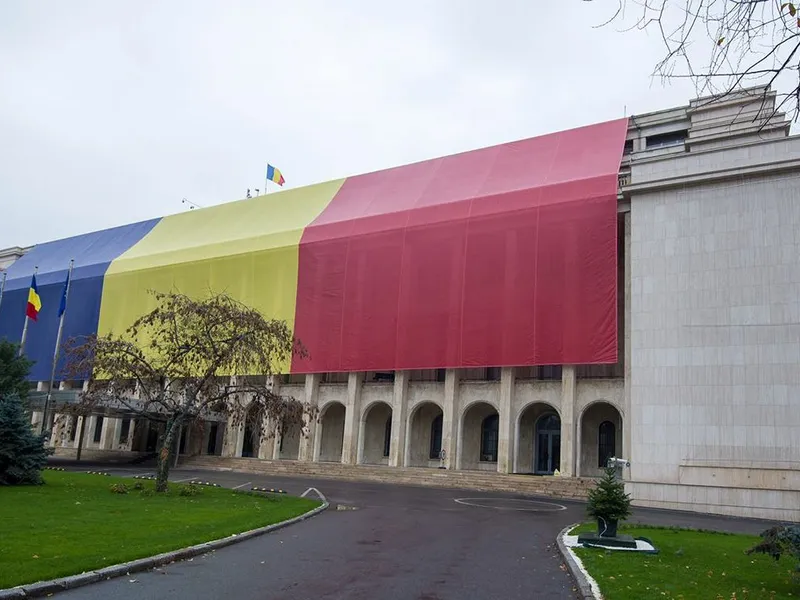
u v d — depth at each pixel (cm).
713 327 3278
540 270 3819
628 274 3734
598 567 1237
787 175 3269
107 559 1136
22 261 7131
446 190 4541
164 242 5900
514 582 1152
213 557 1288
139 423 5881
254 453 5150
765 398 3102
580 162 4138
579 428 3756
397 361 4206
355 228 4650
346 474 4084
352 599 994
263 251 5000
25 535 1338
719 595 1031
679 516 2625
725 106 3866
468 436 4488
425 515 2172
